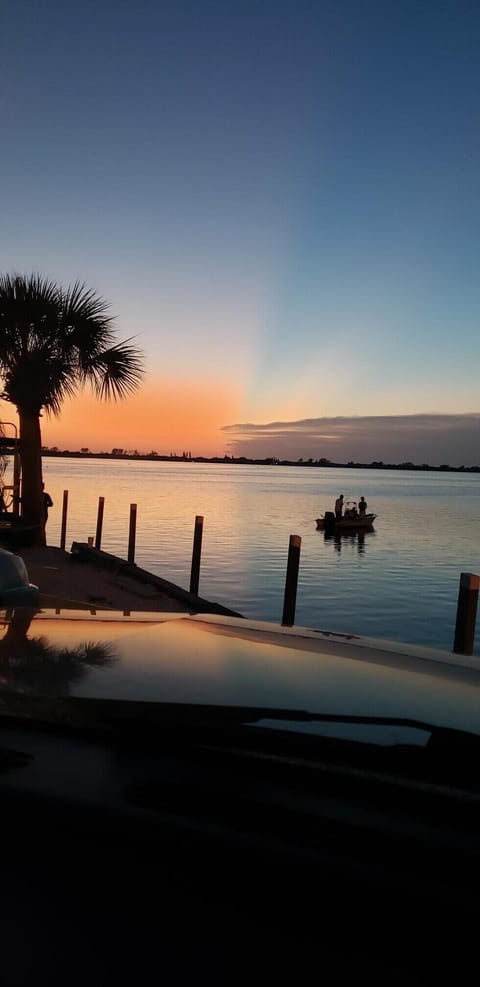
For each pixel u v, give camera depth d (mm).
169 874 1272
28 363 16734
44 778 1377
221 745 1391
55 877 1312
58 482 73938
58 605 6031
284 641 2160
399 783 1265
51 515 35625
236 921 1233
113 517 35906
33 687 1626
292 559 11344
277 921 1221
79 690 1602
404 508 60281
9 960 1262
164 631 2203
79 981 1243
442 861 1177
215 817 1283
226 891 1248
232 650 1977
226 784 1330
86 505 42688
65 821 1316
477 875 1164
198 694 1583
